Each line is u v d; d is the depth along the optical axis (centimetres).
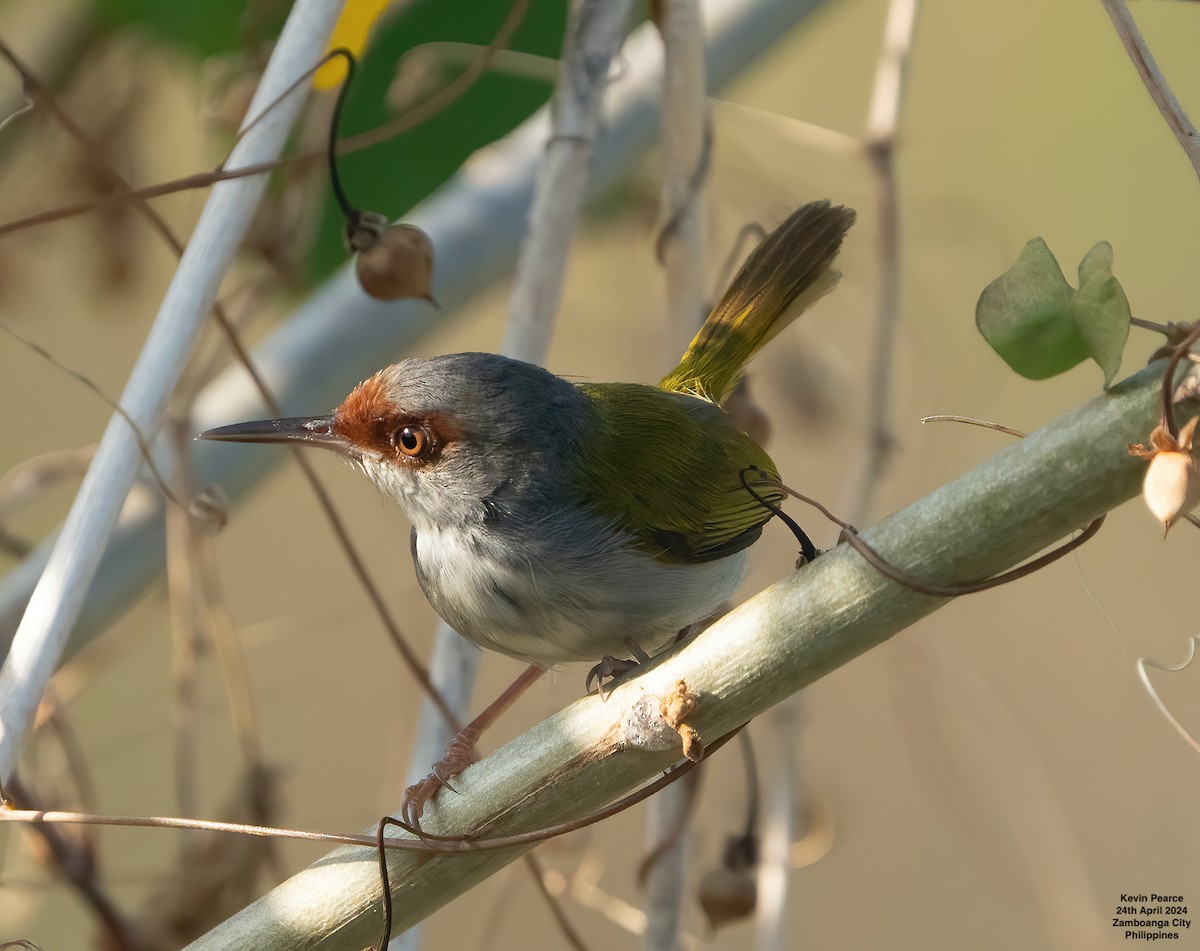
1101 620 1254
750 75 1134
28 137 1028
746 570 856
